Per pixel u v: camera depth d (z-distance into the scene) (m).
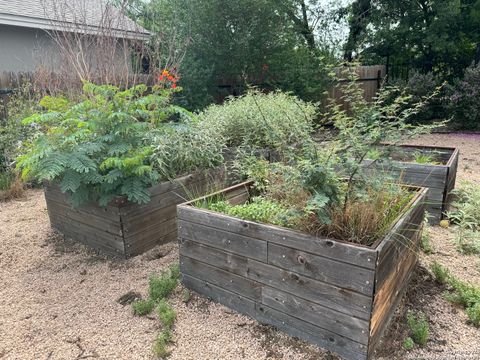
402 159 4.32
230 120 4.57
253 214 2.17
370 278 1.70
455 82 9.91
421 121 10.05
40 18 7.93
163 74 4.94
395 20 11.63
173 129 3.56
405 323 2.14
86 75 4.98
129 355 1.99
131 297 2.52
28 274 2.89
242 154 3.71
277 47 9.29
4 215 4.27
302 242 1.91
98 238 3.19
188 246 2.48
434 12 11.04
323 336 1.93
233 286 2.29
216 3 8.27
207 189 3.60
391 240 1.88
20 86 6.40
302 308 1.98
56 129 3.16
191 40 7.89
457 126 9.98
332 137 2.42
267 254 2.07
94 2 8.30
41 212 4.32
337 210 1.96
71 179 2.76
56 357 2.00
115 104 3.21
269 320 2.16
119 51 5.96
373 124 2.05
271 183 2.83
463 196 3.94
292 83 9.32
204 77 8.10
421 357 1.90
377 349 1.94
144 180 2.98
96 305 2.45
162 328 2.19
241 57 8.71
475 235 3.08
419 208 2.54
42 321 2.30
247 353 1.97
